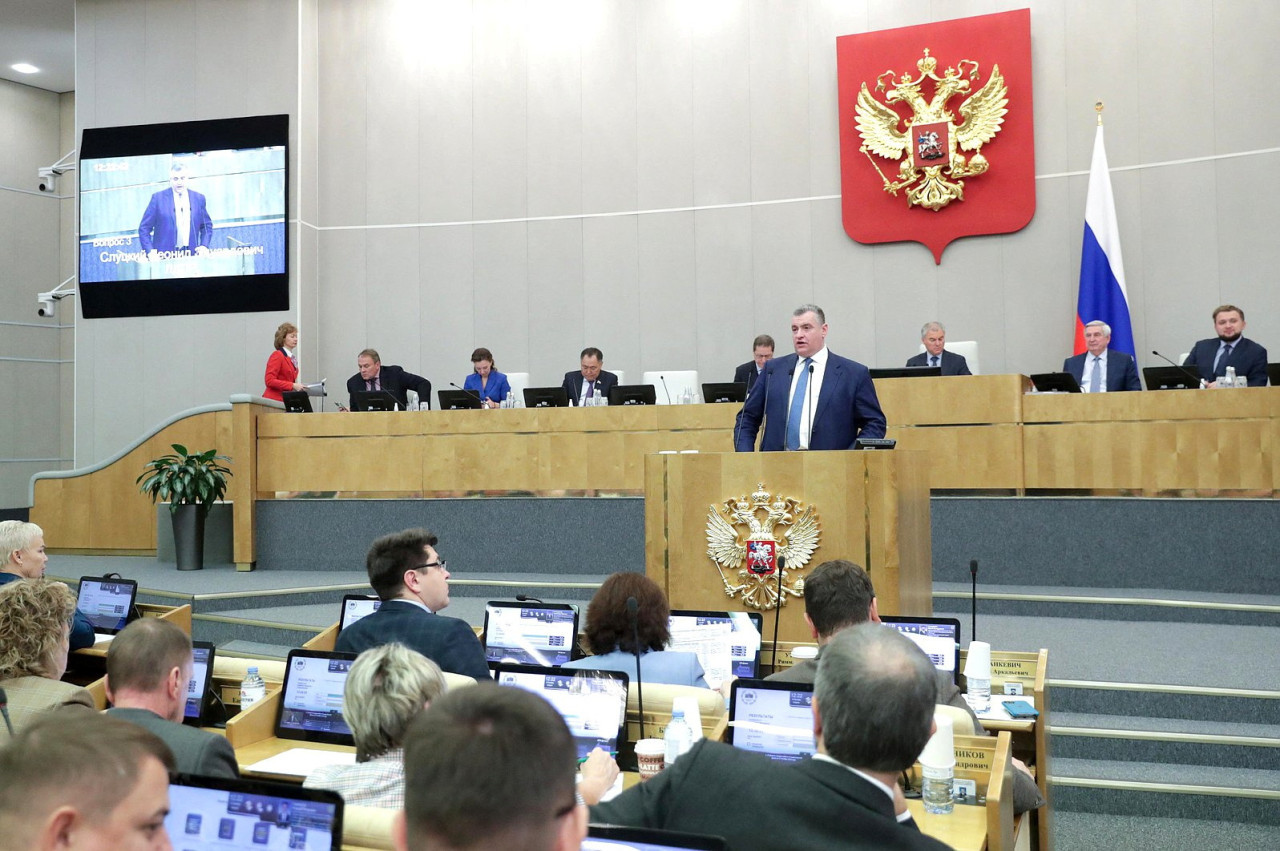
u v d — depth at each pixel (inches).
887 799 65.9
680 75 421.7
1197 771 180.5
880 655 66.8
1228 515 266.2
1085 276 361.1
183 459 337.1
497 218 436.5
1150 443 272.4
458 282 438.3
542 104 434.9
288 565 327.9
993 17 383.2
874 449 161.0
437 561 141.0
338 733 127.0
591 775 86.0
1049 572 279.4
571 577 302.5
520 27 439.2
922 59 389.1
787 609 162.6
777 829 64.0
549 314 429.4
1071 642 233.0
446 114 443.5
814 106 406.3
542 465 308.7
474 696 40.5
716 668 145.0
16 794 40.6
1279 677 199.0
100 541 361.7
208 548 339.0
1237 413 265.7
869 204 396.2
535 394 310.3
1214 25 363.3
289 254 434.6
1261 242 354.6
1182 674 202.5
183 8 450.3
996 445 283.3
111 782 41.8
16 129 550.0
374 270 445.1
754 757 68.7
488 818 37.1
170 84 449.1
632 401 303.1
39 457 552.7
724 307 411.8
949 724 96.0
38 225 557.6
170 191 444.1
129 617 205.6
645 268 420.8
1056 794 180.1
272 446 331.3
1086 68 377.4
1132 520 273.7
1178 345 362.9
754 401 196.9
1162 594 263.3
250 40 444.5
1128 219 370.3
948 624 141.9
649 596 130.6
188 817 67.7
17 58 522.6
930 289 390.6
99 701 146.9
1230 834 166.1
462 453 315.6
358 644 131.8
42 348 556.4
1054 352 376.8
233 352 437.4
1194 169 363.3
